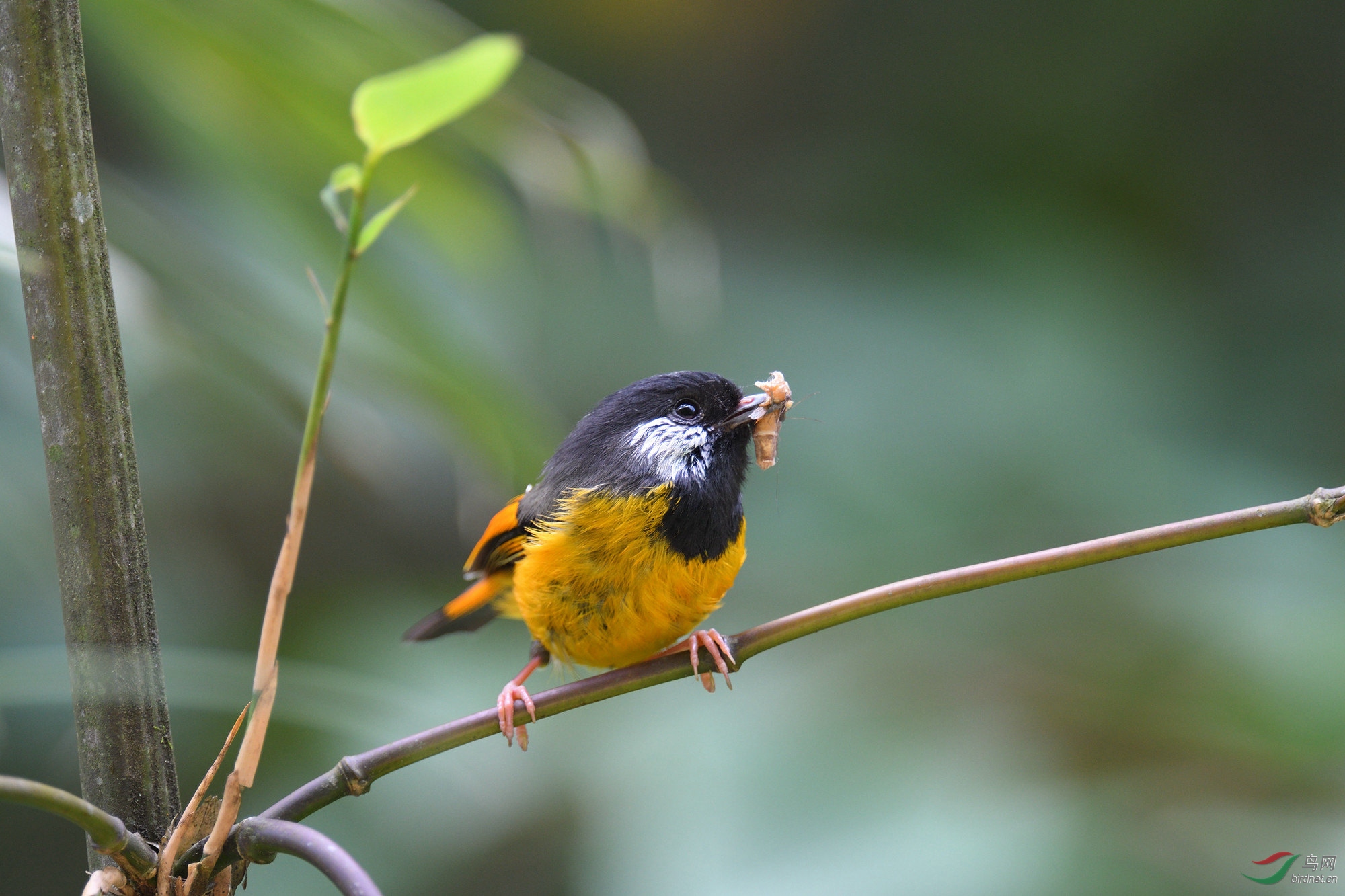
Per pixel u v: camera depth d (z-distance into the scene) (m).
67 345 3.78
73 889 11.06
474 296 6.90
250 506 12.02
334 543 12.75
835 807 8.61
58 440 3.82
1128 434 12.62
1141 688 9.54
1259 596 10.64
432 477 12.73
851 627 10.65
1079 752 9.04
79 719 3.86
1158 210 14.98
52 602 6.76
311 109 6.10
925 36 15.61
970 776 8.72
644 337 13.34
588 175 5.85
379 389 6.57
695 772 9.18
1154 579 11.06
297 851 3.47
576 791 9.92
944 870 8.07
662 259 6.04
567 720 10.38
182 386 8.27
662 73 16.48
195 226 6.68
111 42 6.03
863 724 9.25
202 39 5.85
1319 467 12.58
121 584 3.86
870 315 13.56
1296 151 14.85
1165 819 8.45
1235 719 9.20
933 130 15.54
